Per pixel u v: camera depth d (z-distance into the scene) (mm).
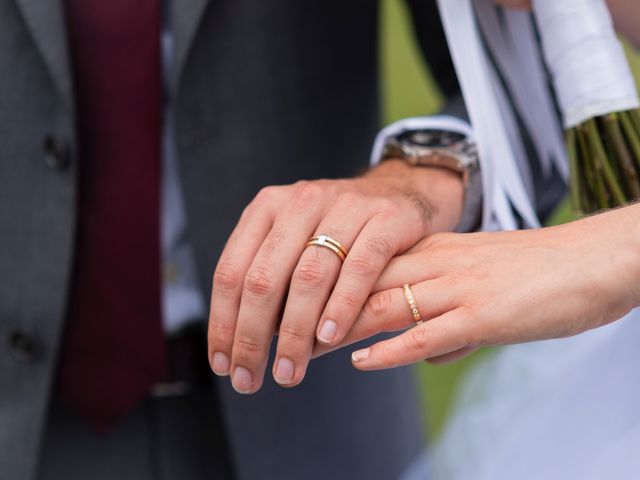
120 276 1061
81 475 1122
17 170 1044
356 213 888
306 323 866
